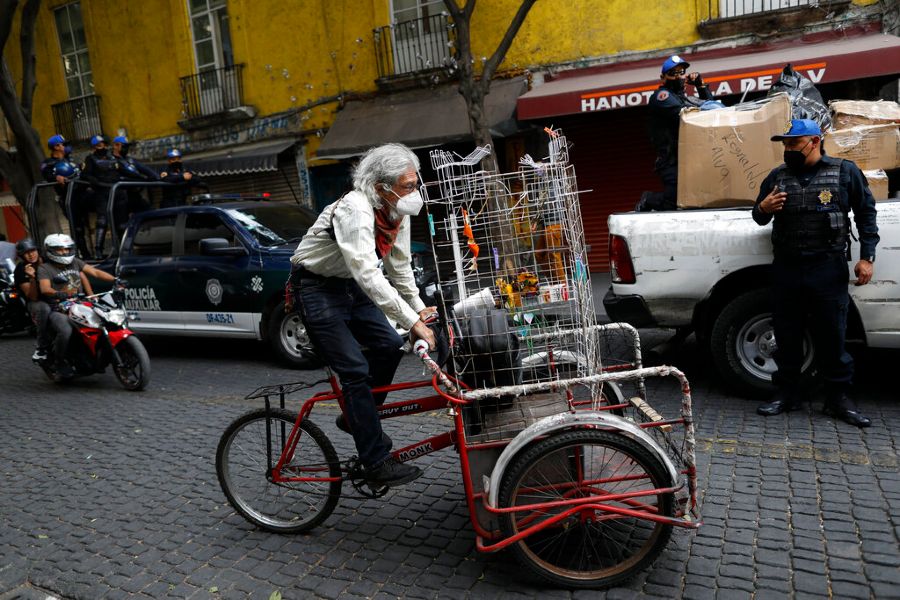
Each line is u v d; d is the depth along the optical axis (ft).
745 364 16.02
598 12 34.42
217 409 19.60
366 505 12.59
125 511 13.30
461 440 9.62
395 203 9.78
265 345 28.43
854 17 29.86
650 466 9.21
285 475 11.62
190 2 47.06
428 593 9.68
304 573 10.51
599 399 10.44
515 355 10.28
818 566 9.53
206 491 13.92
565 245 9.93
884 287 14.37
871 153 14.69
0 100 36.99
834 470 12.33
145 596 10.26
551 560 10.05
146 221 26.96
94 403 21.58
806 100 15.96
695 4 32.53
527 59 36.35
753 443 13.75
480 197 9.95
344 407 10.80
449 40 38.45
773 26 31.22
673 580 9.49
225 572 10.73
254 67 45.14
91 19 51.44
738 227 15.30
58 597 10.49
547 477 9.63
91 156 31.58
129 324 27.17
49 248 22.99
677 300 16.12
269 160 42.52
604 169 36.65
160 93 49.67
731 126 15.24
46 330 23.75
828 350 14.23
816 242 13.53
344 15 41.29
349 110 41.75
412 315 9.83
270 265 23.35
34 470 15.98
